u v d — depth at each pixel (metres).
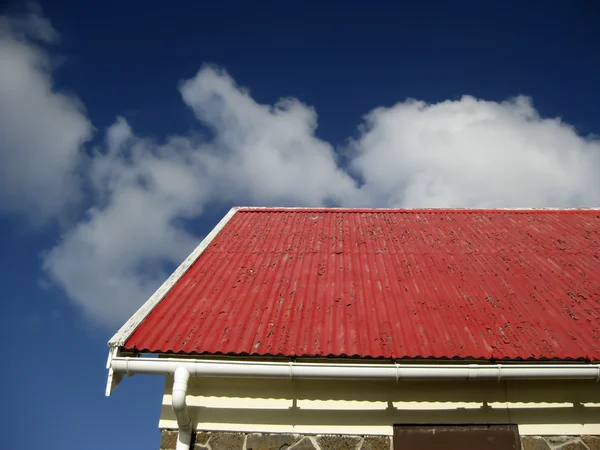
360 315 5.61
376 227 8.38
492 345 5.05
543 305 5.78
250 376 4.86
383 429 4.91
